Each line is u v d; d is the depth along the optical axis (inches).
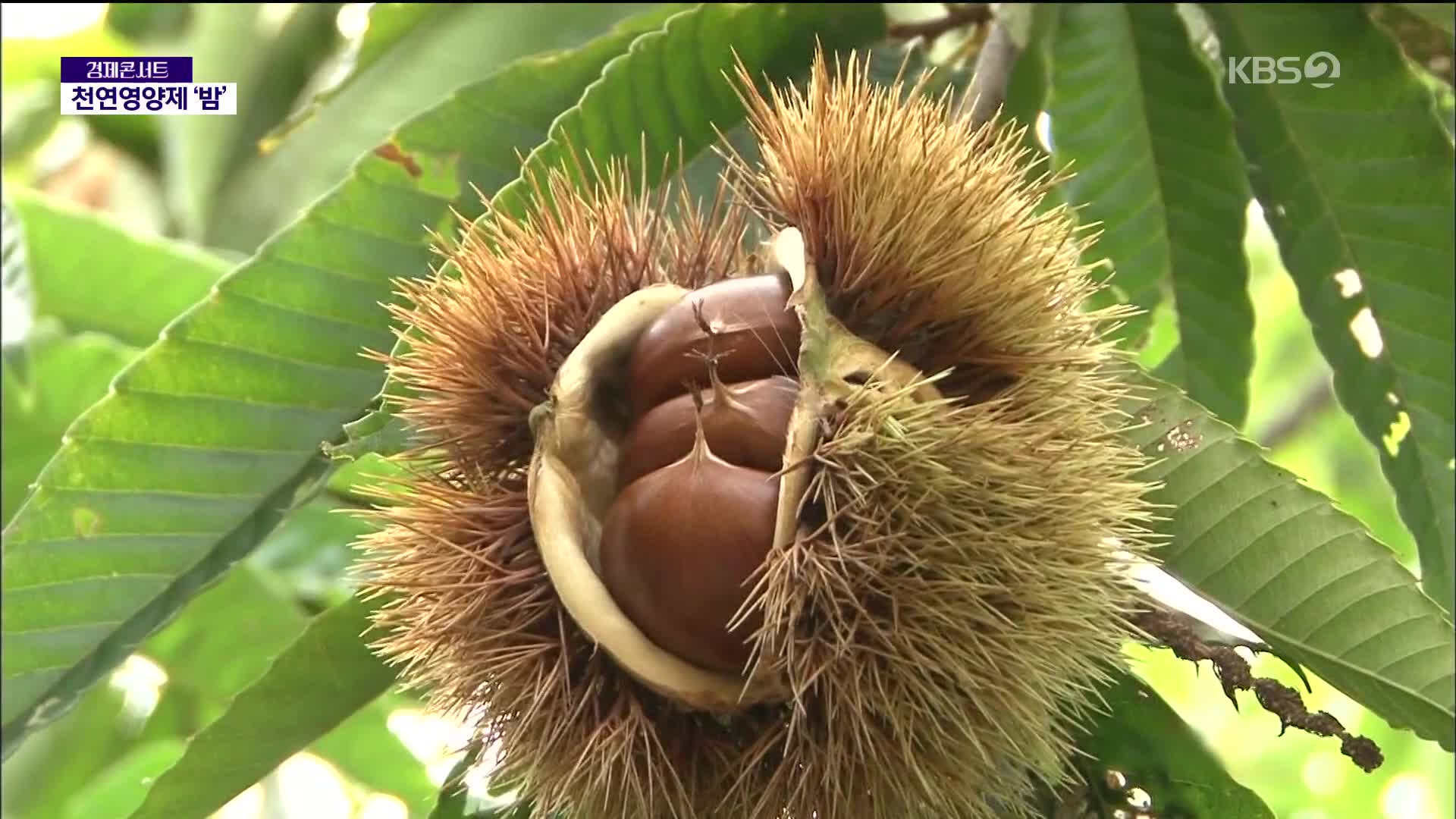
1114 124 20.7
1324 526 17.1
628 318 16.9
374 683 18.3
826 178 16.8
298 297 18.2
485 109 18.6
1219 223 20.8
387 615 17.0
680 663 16.3
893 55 19.6
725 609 16.1
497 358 17.0
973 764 16.4
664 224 17.6
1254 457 17.2
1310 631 17.2
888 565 16.0
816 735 16.3
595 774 16.5
